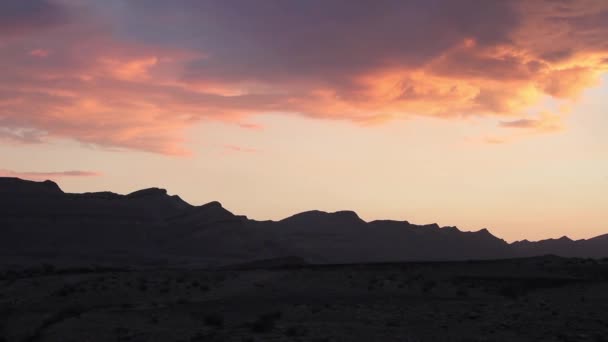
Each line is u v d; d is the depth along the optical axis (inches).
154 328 1315.2
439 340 1122.0
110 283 2105.1
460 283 2007.9
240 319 1429.6
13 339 1409.9
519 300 1642.5
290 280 2198.6
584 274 2145.7
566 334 1137.4
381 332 1208.2
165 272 2481.5
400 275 2214.6
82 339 1254.3
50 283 2144.4
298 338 1150.3
